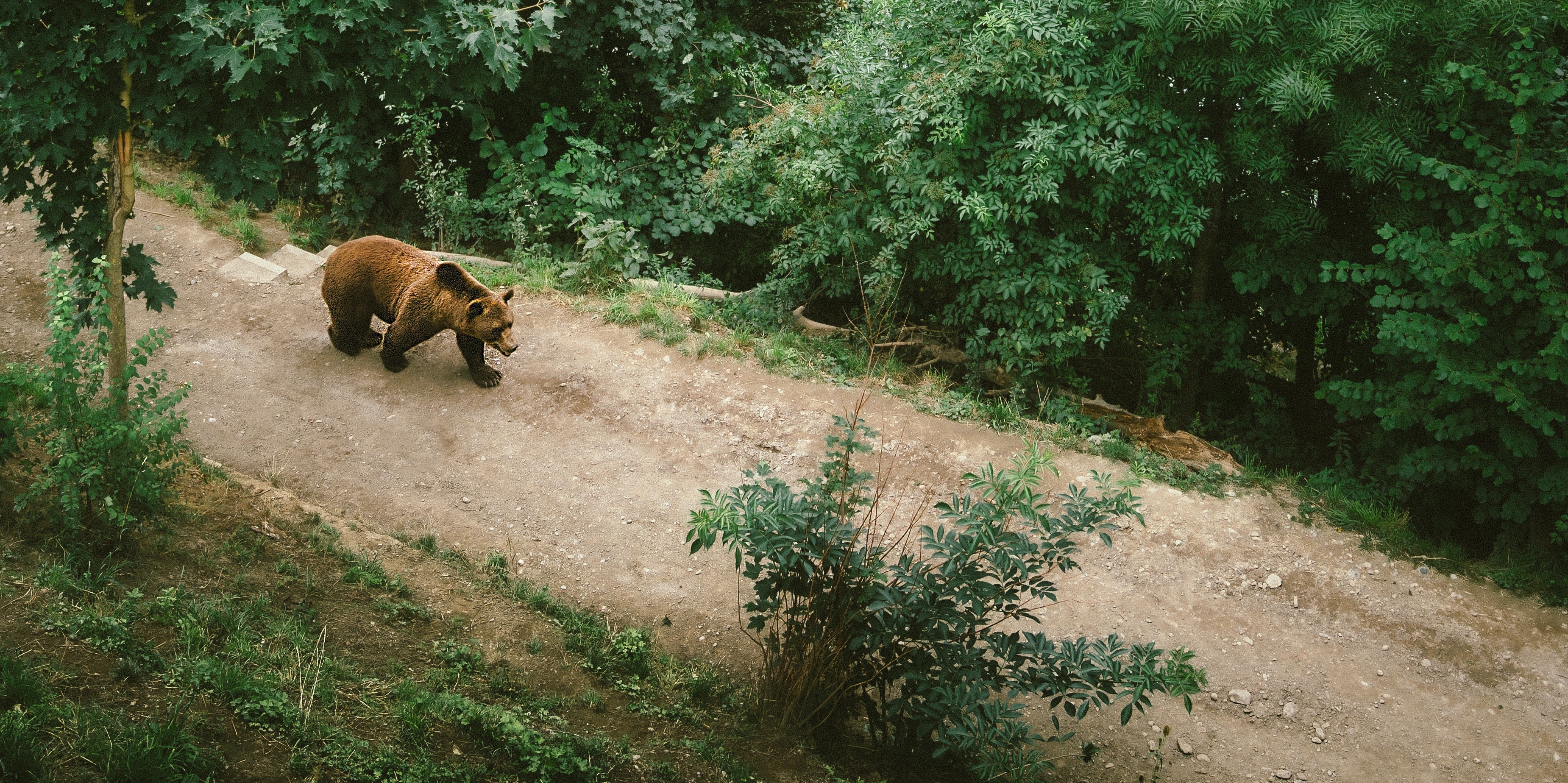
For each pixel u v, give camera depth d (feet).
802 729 16.29
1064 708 18.75
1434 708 19.51
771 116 30.48
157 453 16.55
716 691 17.38
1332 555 22.90
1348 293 27.73
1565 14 22.09
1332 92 24.64
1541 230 22.06
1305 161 28.71
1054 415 27.53
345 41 16.25
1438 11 22.94
